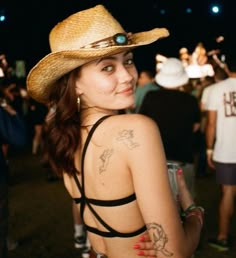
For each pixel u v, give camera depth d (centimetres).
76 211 387
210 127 396
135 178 110
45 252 391
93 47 122
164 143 354
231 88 383
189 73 740
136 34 149
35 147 905
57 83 134
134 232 116
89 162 121
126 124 113
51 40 132
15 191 609
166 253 109
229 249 388
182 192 142
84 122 128
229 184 382
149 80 579
